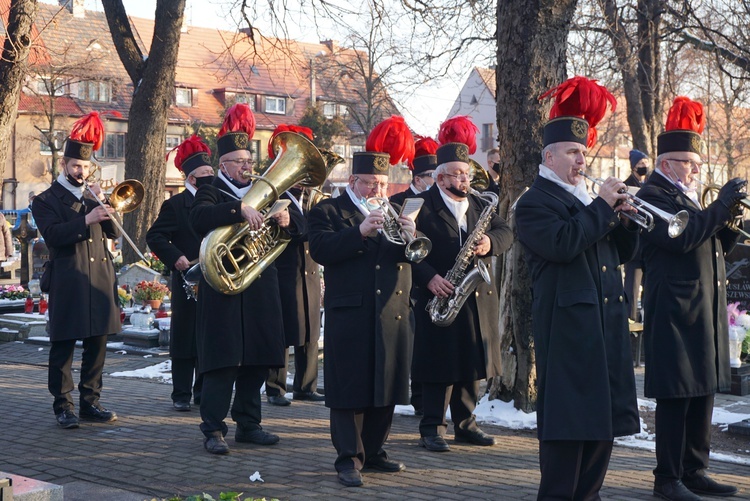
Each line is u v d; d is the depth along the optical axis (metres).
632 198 4.58
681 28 16.14
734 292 11.56
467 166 6.57
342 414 5.77
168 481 5.76
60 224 7.25
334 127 37.38
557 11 7.64
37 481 4.76
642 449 6.75
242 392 6.82
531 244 4.65
